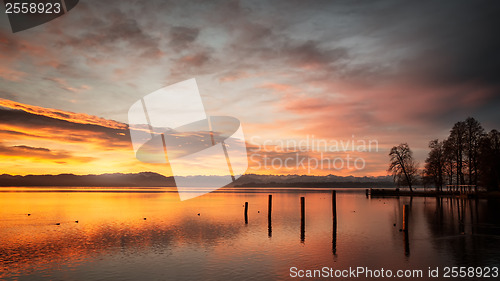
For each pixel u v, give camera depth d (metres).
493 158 63.03
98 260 18.53
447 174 74.88
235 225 32.66
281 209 51.12
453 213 41.94
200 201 72.75
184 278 15.26
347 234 26.89
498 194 64.25
